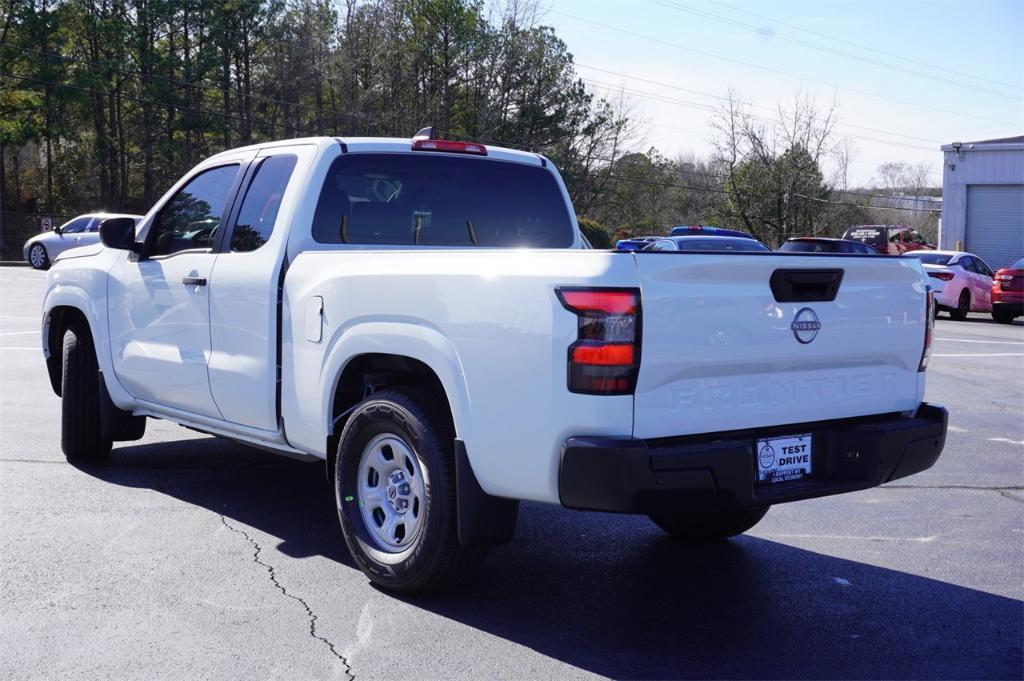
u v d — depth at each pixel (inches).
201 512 231.9
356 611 172.6
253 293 208.4
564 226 245.0
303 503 242.1
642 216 2893.7
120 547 204.5
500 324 157.3
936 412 186.2
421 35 2256.4
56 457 284.0
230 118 2165.4
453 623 168.4
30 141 2258.9
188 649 154.4
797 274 164.9
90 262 267.3
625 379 146.8
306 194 207.6
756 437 164.7
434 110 2206.0
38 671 145.6
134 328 248.8
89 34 2057.1
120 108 2183.8
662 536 227.3
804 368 169.2
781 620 174.2
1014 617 178.1
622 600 182.5
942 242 1625.2
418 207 222.8
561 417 149.6
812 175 2354.8
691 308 152.5
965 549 221.6
